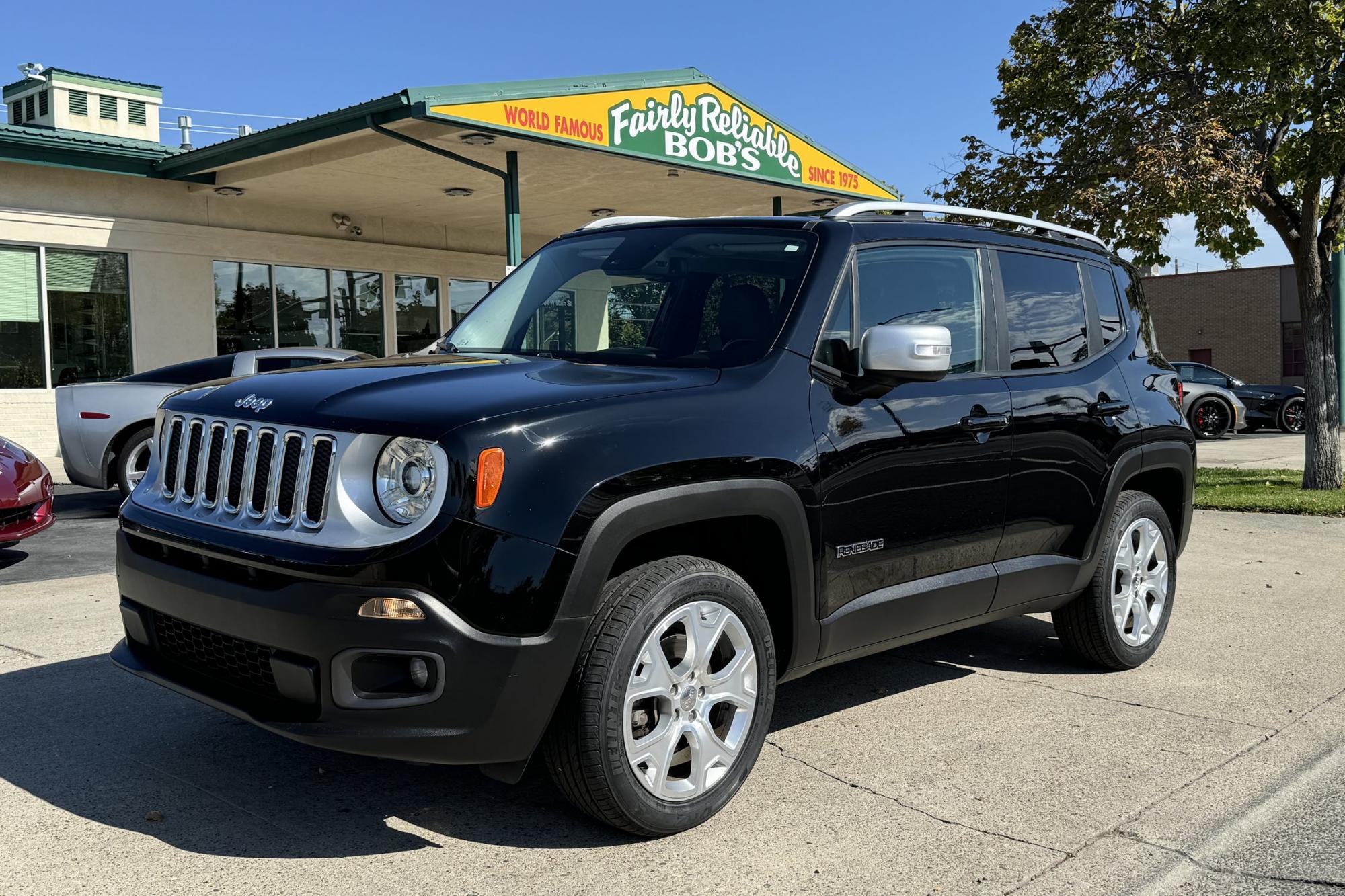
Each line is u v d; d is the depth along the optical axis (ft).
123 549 11.12
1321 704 14.20
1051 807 10.89
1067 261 15.52
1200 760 12.17
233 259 49.39
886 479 11.77
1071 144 36.81
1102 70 36.09
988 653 16.97
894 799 11.07
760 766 12.00
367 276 55.26
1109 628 15.33
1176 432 16.34
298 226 51.88
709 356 11.61
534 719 9.25
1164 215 33.27
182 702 13.94
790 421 10.93
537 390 10.02
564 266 13.97
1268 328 110.83
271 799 10.92
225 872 9.35
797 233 12.44
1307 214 36.17
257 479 10.02
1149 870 9.52
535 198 50.37
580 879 9.29
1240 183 32.32
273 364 34.35
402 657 8.96
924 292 12.98
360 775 11.59
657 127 41.60
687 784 10.25
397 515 9.11
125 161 44.29
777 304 11.72
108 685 14.62
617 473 9.52
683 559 10.24
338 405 9.77
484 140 37.17
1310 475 37.04
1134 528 15.75
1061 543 14.43
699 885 9.19
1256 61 32.27
